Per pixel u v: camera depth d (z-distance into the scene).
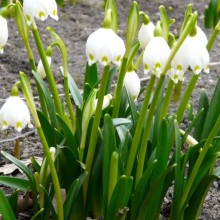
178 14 1.48
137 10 0.55
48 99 0.60
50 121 0.65
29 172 0.59
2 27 0.54
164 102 0.60
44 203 0.60
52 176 0.56
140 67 1.14
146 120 0.57
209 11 1.29
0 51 0.54
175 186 0.58
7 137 0.85
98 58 0.50
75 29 1.33
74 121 0.63
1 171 0.75
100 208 0.63
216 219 0.69
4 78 1.05
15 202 0.61
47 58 0.60
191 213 0.61
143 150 0.56
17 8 0.56
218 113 0.62
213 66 1.16
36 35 0.57
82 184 0.59
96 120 0.56
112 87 1.03
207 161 0.59
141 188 0.58
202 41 0.52
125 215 0.57
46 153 0.55
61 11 1.44
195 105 0.97
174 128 0.58
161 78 0.52
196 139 0.64
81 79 1.07
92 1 1.50
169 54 0.51
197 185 0.59
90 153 0.58
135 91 0.62
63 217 0.58
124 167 0.59
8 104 0.54
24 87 0.53
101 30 0.50
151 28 0.58
